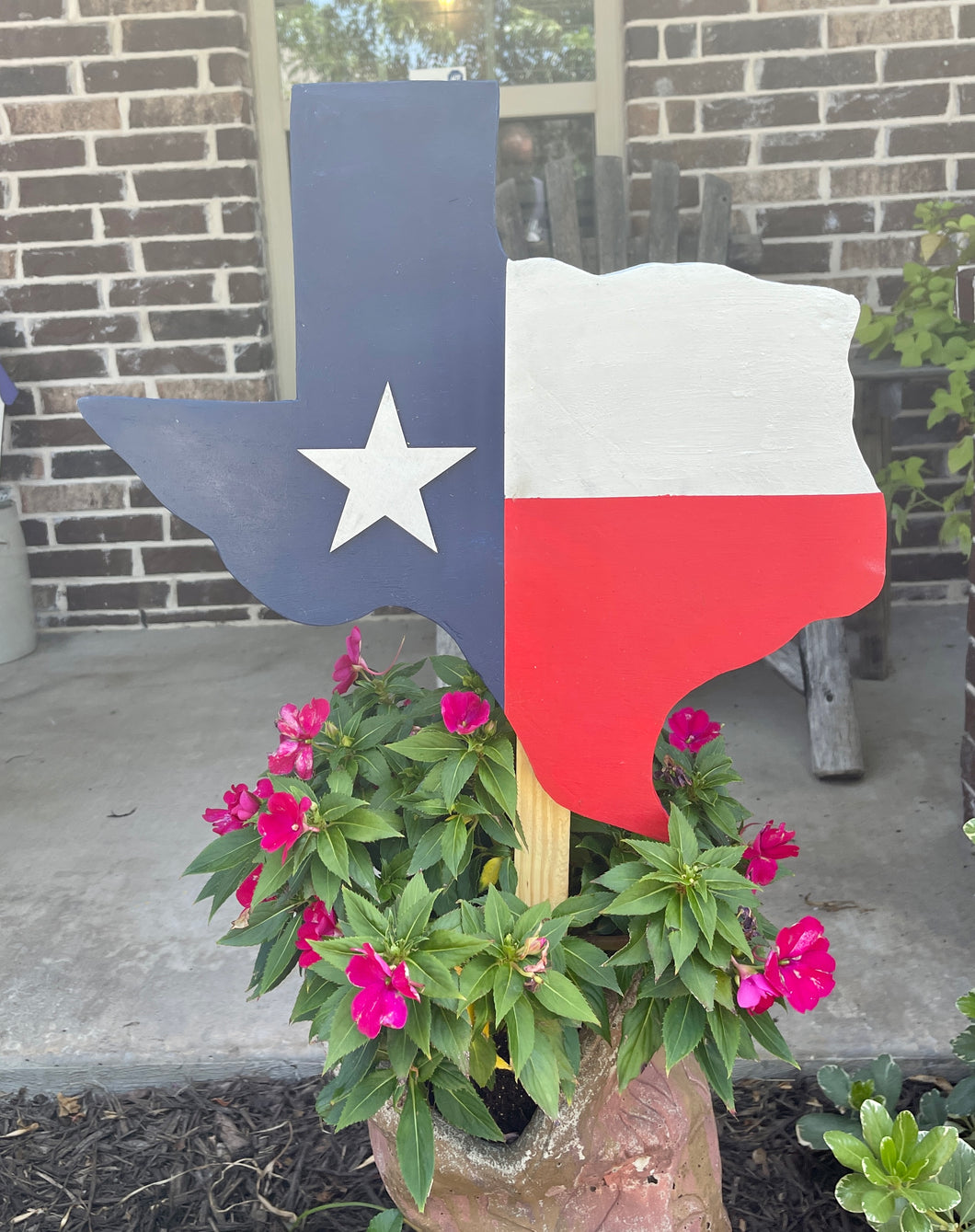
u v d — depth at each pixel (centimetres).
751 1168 158
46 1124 174
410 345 115
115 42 376
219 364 402
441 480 118
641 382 115
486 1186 132
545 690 123
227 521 119
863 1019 179
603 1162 131
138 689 364
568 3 381
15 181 388
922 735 298
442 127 111
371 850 148
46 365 402
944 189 369
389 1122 132
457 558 120
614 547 119
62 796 284
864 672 341
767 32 361
